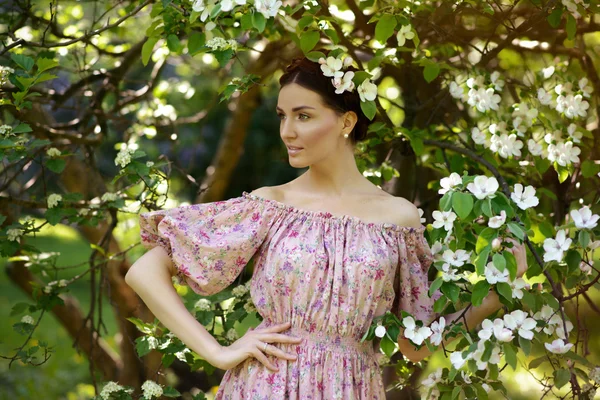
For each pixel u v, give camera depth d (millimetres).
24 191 3459
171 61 4379
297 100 2092
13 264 4090
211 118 7199
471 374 2158
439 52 3088
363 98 2143
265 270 2078
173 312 2078
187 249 2121
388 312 2039
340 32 2721
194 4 2207
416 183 3047
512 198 2006
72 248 9102
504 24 2633
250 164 7652
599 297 4164
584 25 2801
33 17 3072
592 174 2576
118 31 3689
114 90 3441
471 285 2104
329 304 2035
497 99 2564
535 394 3904
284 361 2039
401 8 2424
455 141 2934
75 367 6250
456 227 2027
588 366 2021
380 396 2123
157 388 2492
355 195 2166
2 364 5879
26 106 2439
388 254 2072
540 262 2066
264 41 3715
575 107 2551
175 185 4961
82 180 3926
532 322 1963
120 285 3990
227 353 2045
